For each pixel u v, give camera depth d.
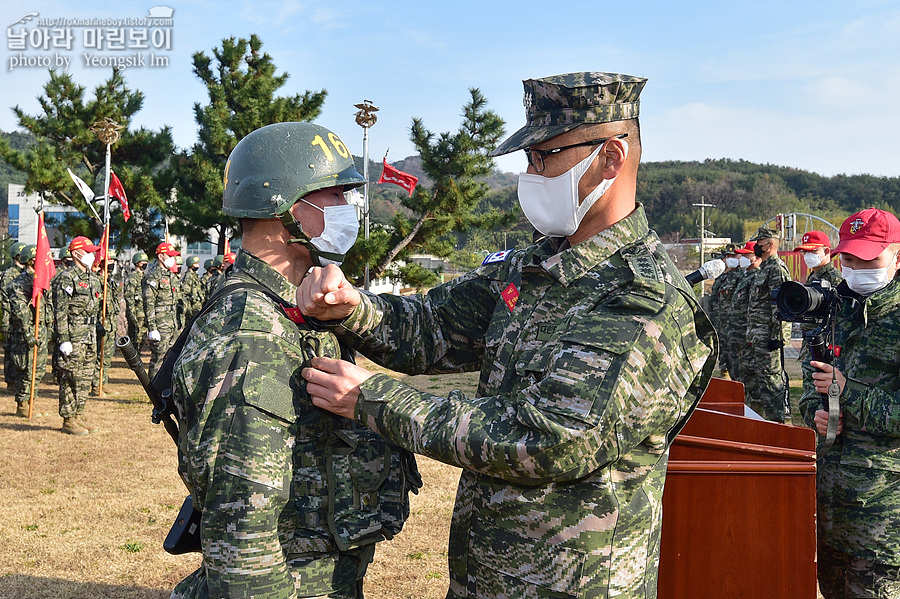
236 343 1.67
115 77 17.12
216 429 1.61
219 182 15.38
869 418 2.76
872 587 2.81
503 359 1.86
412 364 2.12
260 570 1.59
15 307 8.59
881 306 2.83
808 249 7.29
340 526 1.78
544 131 1.83
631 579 1.76
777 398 8.01
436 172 16.34
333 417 1.82
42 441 7.54
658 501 1.85
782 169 134.88
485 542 1.83
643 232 1.88
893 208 119.56
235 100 16.05
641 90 1.89
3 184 71.31
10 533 4.88
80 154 17.02
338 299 1.77
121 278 16.39
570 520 1.72
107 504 5.52
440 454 1.65
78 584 4.10
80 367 7.87
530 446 1.57
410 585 4.05
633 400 1.61
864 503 2.80
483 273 2.14
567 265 1.81
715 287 10.17
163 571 4.30
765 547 2.42
